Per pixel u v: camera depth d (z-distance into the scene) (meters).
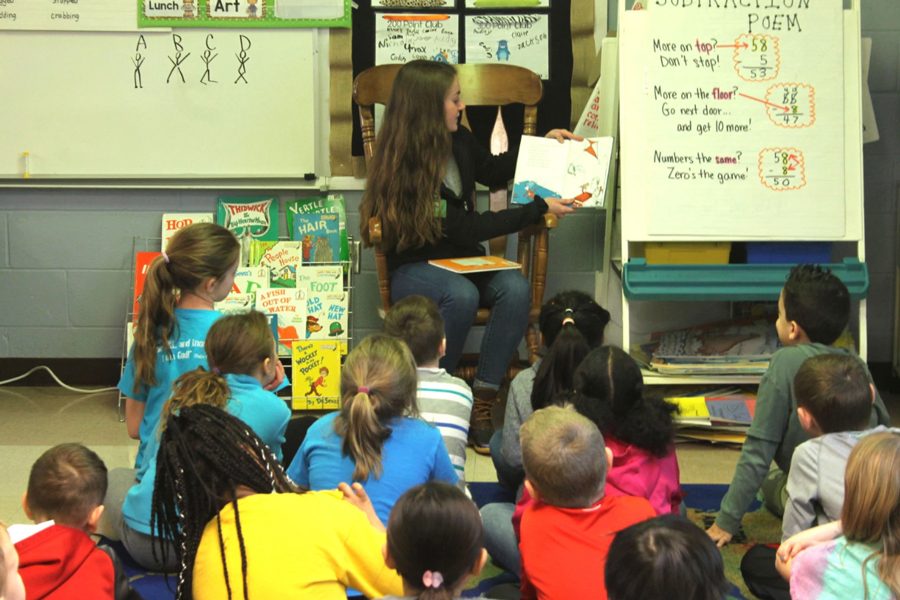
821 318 3.25
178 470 2.23
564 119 5.15
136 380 3.25
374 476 2.62
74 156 5.17
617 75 4.86
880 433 2.18
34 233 5.29
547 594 2.37
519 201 4.64
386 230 4.46
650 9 4.54
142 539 3.04
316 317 5.02
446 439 3.13
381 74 4.83
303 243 5.18
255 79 5.12
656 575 1.65
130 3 5.05
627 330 4.53
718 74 4.53
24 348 5.40
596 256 5.32
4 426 4.73
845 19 4.57
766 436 3.24
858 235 4.52
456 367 4.76
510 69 4.83
